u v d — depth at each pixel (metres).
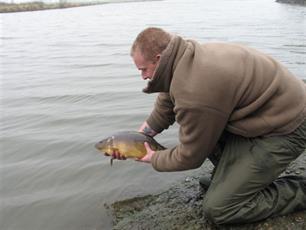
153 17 12.30
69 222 1.56
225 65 1.28
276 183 1.45
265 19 9.78
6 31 9.77
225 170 1.41
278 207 1.39
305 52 4.70
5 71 4.61
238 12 13.02
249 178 1.36
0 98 3.35
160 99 1.61
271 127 1.35
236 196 1.36
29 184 1.86
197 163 1.39
